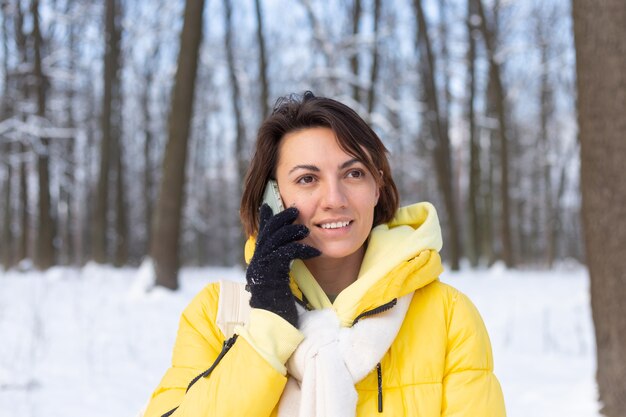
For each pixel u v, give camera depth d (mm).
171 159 9906
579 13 3916
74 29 21719
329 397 1337
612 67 3795
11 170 23344
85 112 24859
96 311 8023
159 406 1515
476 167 23438
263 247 1433
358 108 17797
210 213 35000
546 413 4246
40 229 17984
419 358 1429
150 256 9828
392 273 1424
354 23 18703
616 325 3902
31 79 19625
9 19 20297
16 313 7707
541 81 26688
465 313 1489
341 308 1437
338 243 1492
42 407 4238
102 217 18250
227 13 19969
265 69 16797
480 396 1407
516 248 34250
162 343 6488
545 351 6602
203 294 1656
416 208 1682
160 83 25766
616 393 3932
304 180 1524
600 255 3920
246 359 1365
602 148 3850
